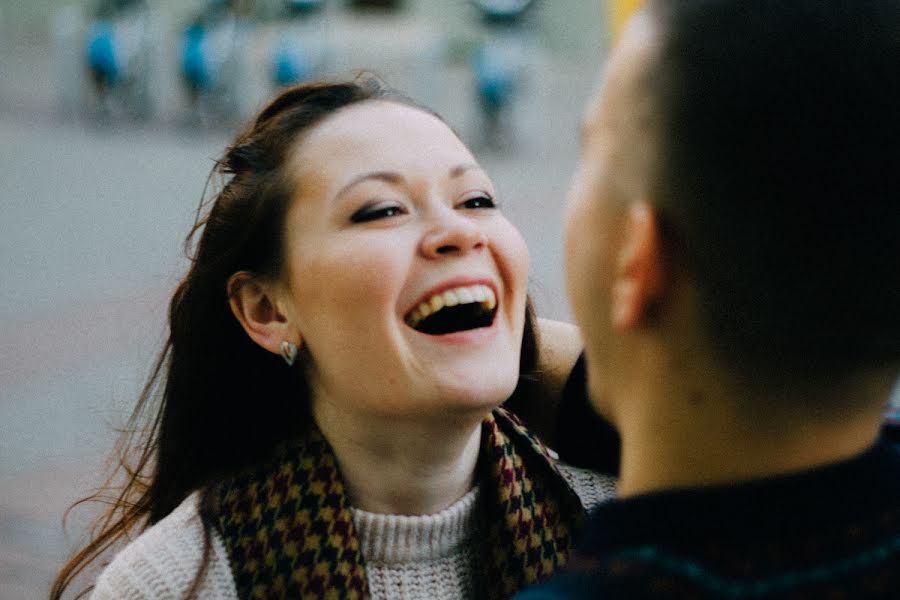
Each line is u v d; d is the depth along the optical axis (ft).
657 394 2.47
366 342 4.09
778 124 2.21
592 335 2.62
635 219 2.37
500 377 4.16
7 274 19.10
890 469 2.40
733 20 2.28
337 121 4.38
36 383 14.44
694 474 2.44
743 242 2.26
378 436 4.25
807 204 2.22
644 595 2.21
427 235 4.14
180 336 4.86
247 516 4.33
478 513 4.50
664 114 2.33
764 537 2.24
